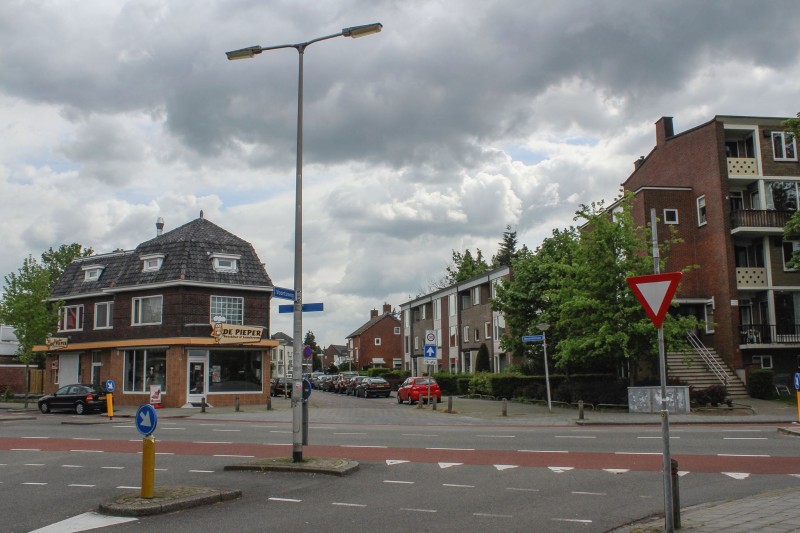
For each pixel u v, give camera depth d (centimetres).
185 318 3659
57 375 4291
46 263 6825
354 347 9562
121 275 3950
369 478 1221
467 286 5669
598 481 1180
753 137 3691
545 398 3456
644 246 2936
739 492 1075
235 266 3875
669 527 780
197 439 1938
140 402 3728
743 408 2748
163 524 874
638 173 4472
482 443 1750
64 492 1120
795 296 3578
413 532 825
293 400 1352
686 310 3731
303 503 1006
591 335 2870
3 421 2786
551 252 3888
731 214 3569
